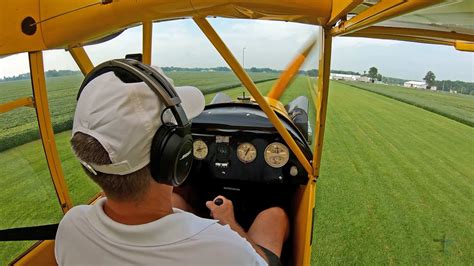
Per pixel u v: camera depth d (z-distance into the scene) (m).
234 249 0.69
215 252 0.68
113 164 0.64
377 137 7.18
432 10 0.83
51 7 1.00
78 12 0.99
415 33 1.24
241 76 1.33
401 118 9.45
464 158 5.88
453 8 0.78
